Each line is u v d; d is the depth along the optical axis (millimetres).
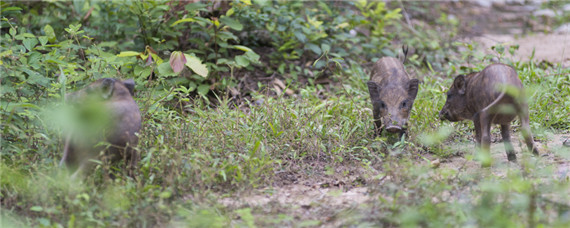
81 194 7074
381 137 10422
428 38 18000
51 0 14195
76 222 6777
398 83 10445
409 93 10391
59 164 7430
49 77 10109
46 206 6941
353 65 15000
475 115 9117
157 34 13656
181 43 14789
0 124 8414
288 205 7688
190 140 9062
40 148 8336
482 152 7805
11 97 8938
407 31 18188
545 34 20234
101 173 7629
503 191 6930
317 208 7605
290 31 15102
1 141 8367
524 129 8734
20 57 9281
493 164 9008
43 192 7148
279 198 8016
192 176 7812
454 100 9547
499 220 6344
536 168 8359
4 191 7469
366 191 8086
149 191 7305
